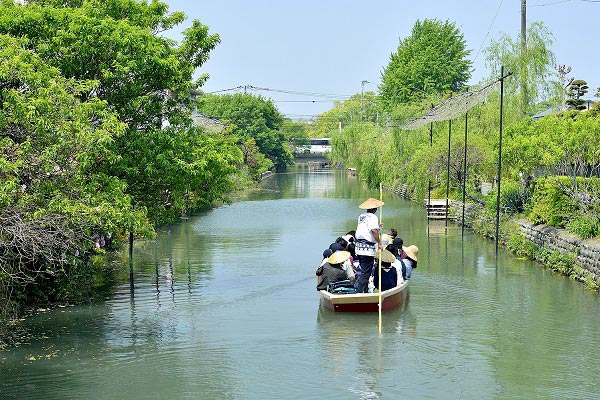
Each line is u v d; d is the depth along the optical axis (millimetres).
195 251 25125
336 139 75875
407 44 83125
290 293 17797
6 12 16266
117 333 14102
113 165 16609
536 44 34656
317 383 11344
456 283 19031
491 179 35906
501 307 16250
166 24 19281
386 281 16344
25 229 12930
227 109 89500
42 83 13797
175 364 12250
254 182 71125
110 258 23375
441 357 12641
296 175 90688
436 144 37031
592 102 40594
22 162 12695
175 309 16062
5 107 13719
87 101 15953
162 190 18703
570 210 21141
